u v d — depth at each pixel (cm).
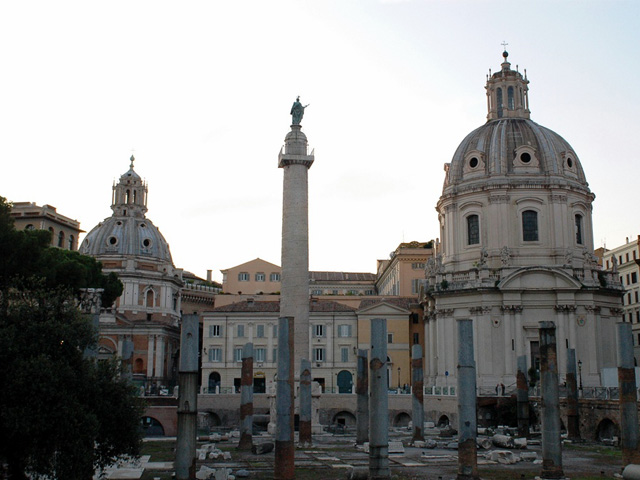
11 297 3150
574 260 8888
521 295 8538
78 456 2677
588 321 8544
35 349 2798
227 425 8325
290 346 3625
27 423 2581
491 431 6881
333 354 10256
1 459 2812
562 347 8412
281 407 3550
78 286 6644
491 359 8494
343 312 10356
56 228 11125
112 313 11525
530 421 7331
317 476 3938
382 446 3434
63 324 2931
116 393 3027
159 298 12281
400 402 8425
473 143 9500
